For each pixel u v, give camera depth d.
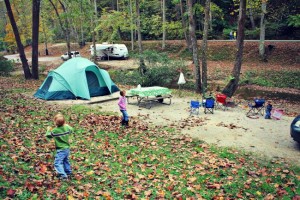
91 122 12.48
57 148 6.96
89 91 18.59
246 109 16.41
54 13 47.84
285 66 31.66
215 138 11.18
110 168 7.88
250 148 10.15
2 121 11.33
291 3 37.00
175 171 7.95
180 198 6.37
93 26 37.12
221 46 39.91
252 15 41.88
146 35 51.69
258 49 36.53
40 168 7.18
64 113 13.88
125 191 6.57
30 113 13.22
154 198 6.36
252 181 7.52
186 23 37.69
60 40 66.94
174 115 14.74
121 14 34.28
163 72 25.64
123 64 37.56
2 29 63.41
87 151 9.05
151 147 9.88
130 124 12.66
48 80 18.30
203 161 8.73
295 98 22.14
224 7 45.94
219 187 7.03
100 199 6.09
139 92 16.25
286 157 9.35
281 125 13.02
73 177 7.07
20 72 33.47
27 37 53.34
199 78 22.25
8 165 7.09
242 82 27.19
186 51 41.75
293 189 7.09
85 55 48.28
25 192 5.89
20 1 42.47
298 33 39.50
